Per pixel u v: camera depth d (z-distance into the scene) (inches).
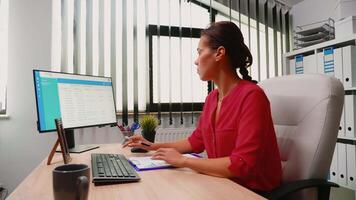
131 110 95.6
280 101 46.5
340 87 41.1
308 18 107.8
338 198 76.7
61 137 40.8
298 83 45.1
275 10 113.8
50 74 50.6
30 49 82.8
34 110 82.5
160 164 39.2
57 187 21.4
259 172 36.1
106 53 93.3
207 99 48.5
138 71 96.7
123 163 38.3
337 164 75.6
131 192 27.5
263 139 35.8
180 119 100.5
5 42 81.7
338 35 81.0
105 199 25.4
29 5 83.1
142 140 51.9
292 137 42.9
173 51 100.7
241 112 38.3
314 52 90.1
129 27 95.3
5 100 81.5
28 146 82.1
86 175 22.3
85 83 59.1
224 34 40.5
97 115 60.9
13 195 27.3
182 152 49.6
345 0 89.9
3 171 80.7
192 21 104.0
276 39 113.9
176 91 100.6
